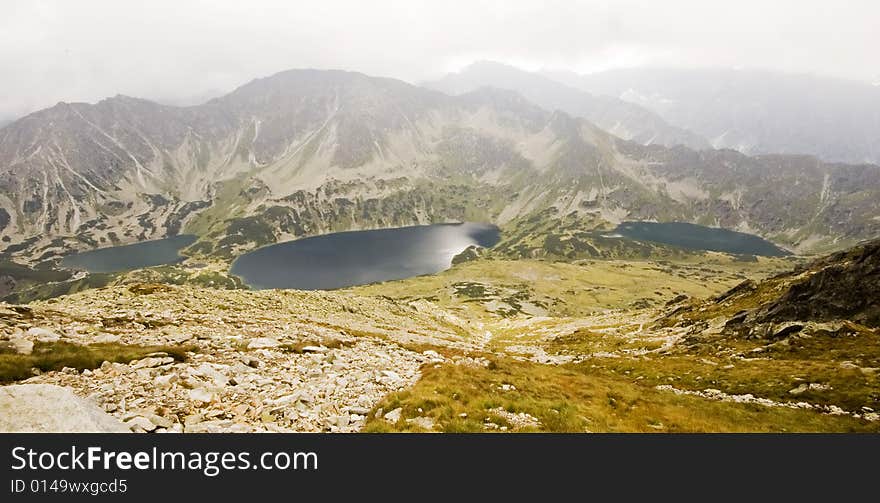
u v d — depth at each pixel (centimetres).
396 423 1706
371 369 2605
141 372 1844
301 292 7262
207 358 2280
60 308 3338
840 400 3219
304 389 1959
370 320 7238
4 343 1900
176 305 4334
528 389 2584
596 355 6619
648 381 4478
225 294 5612
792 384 3600
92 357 1959
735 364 4559
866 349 4288
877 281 5306
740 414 2970
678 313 8919
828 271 5694
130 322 3116
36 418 1198
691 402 3172
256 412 1616
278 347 2812
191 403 1590
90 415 1270
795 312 5641
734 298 8231
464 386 2327
